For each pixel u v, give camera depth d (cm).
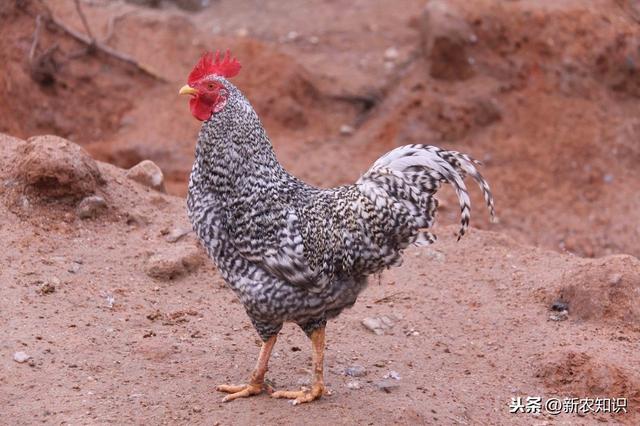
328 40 720
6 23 613
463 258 429
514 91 647
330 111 652
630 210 577
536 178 600
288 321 362
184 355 379
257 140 360
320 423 356
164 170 575
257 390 365
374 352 388
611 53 659
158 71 639
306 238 357
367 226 361
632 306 400
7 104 574
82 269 404
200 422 356
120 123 607
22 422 354
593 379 379
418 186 363
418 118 632
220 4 786
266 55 666
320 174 584
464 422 364
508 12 666
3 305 385
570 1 690
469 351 391
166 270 407
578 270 409
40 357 371
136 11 693
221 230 358
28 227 412
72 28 644
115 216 424
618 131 630
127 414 357
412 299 409
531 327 400
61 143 421
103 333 383
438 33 648
